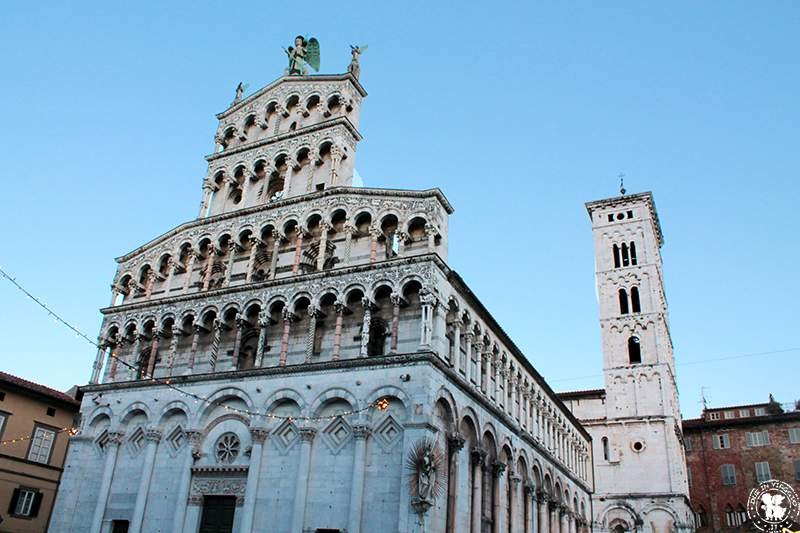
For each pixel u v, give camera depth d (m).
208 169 58.97
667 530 74.31
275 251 49.94
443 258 44.97
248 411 44.19
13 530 55.03
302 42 64.31
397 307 42.50
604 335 86.75
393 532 36.56
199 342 50.22
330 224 48.72
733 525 87.44
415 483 36.41
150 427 47.38
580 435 79.50
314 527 38.69
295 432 41.91
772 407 97.38
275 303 47.09
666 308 96.75
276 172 55.22
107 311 55.50
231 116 61.94
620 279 89.00
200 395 46.50
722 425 92.56
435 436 39.12
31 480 57.34
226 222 53.84
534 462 59.72
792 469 86.75
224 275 52.44
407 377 39.44
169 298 52.03
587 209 95.94
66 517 47.66
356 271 44.66
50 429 60.03
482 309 50.56
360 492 37.97
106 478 47.38
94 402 51.56
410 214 45.94
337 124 53.41
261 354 45.81
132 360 52.19
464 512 42.69
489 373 51.81
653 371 82.25
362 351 41.81
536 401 63.66
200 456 44.97
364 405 40.00
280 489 40.81
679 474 77.62
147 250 57.09
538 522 59.41
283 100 59.16
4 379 55.97
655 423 79.56
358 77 58.28
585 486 77.38
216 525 42.59
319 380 42.19
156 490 45.34
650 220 91.56
